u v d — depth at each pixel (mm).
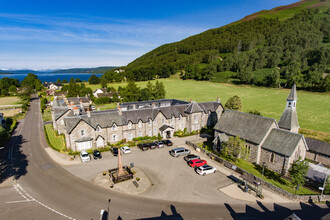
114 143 59906
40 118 95688
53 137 66875
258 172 45594
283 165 44406
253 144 49750
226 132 56938
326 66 166250
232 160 51031
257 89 151875
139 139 62812
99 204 33281
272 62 193125
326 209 33312
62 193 36281
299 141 43188
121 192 36688
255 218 30438
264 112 99062
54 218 30000
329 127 78312
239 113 57781
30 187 38156
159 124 66938
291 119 49969
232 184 39875
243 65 193750
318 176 40438
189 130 71125
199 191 37250
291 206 33719
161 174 43219
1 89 179250
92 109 106188
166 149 56688
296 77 147375
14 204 33094
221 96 134500
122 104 78375
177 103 85500
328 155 48906
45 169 45125
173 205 33188
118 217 30219
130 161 49281
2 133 57125
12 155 52688
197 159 47938
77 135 54250
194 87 167750
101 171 44281
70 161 49125
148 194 36094
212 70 191125
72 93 138125
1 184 39125
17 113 103250
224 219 30109
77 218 30062
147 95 109688
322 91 133125
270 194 36938
